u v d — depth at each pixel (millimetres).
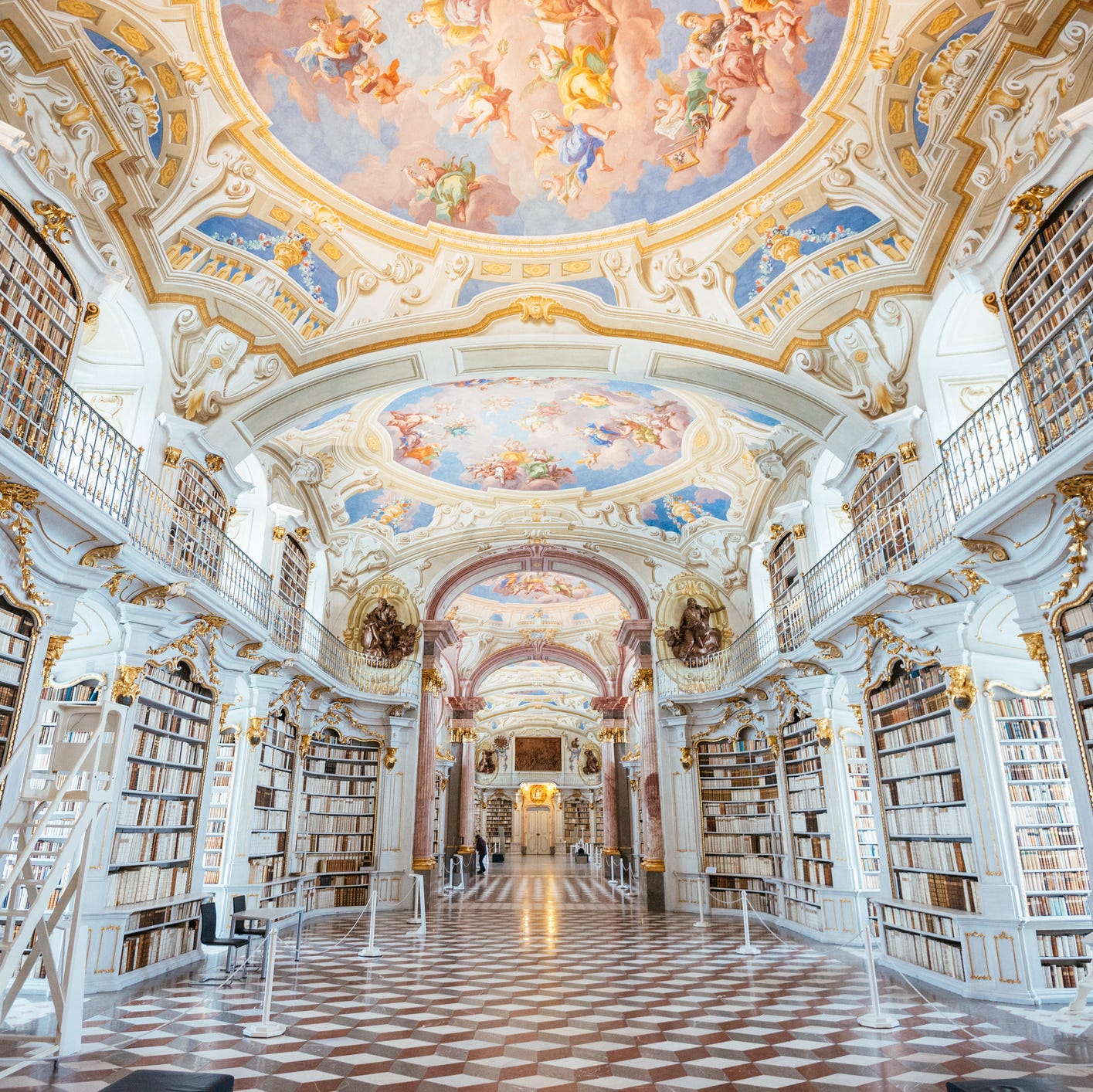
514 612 26344
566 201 10250
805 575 13008
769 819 15844
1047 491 6324
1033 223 6902
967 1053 5754
